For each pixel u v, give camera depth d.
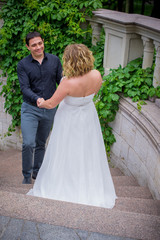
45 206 2.02
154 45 3.62
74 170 2.65
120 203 2.70
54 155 2.71
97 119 2.76
